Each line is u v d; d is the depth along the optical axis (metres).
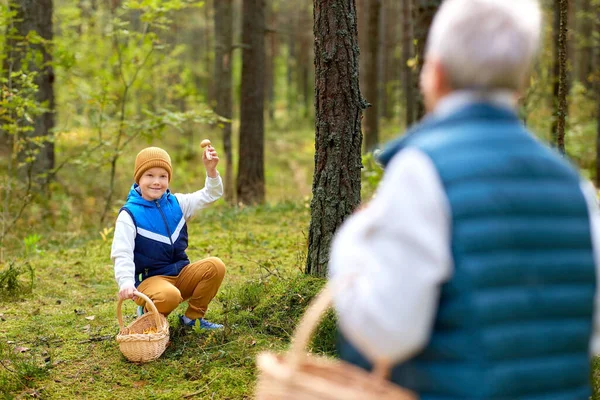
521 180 1.54
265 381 1.88
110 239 8.20
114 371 4.05
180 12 24.48
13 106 8.28
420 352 1.57
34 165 10.66
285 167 24.36
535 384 1.51
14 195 9.99
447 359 1.51
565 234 1.55
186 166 19.56
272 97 39.25
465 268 1.47
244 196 12.38
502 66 1.58
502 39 1.58
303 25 37.22
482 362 1.47
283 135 33.62
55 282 6.12
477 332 1.47
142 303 4.27
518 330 1.49
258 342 4.26
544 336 1.51
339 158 4.64
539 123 14.23
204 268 4.41
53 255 7.27
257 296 4.95
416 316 1.48
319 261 4.78
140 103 14.31
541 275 1.51
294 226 8.49
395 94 29.67
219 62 17.45
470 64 1.58
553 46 10.66
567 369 1.55
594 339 1.72
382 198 1.57
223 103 14.48
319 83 4.62
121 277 4.10
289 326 4.37
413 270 1.47
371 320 1.51
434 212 1.49
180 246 4.43
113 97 10.23
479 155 1.54
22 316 5.12
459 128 1.59
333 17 4.50
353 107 4.62
